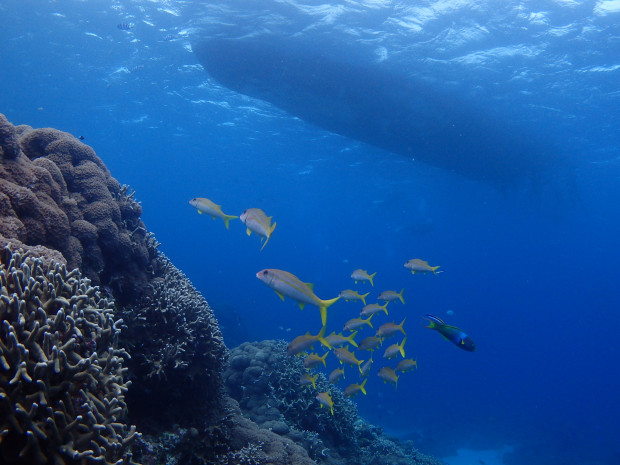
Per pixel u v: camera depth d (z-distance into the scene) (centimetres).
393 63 1886
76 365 292
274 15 1700
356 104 2197
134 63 2580
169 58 2400
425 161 2912
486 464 2428
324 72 2011
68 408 284
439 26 1563
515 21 1468
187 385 589
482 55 1741
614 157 3036
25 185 477
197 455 580
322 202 6938
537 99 2103
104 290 550
